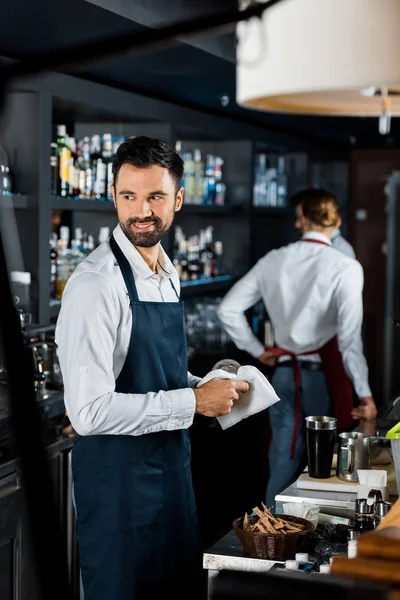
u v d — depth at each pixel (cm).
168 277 228
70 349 199
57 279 376
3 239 27
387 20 101
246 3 57
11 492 257
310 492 230
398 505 164
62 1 251
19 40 312
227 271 577
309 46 104
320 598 68
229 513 462
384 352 759
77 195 386
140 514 209
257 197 613
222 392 211
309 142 695
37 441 24
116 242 216
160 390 209
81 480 209
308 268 357
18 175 336
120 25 284
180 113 461
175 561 218
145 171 208
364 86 103
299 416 361
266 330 527
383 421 320
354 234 772
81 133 451
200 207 508
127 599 209
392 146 764
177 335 219
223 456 486
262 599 68
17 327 25
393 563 108
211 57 344
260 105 154
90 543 209
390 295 762
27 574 268
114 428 199
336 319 358
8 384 25
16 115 334
